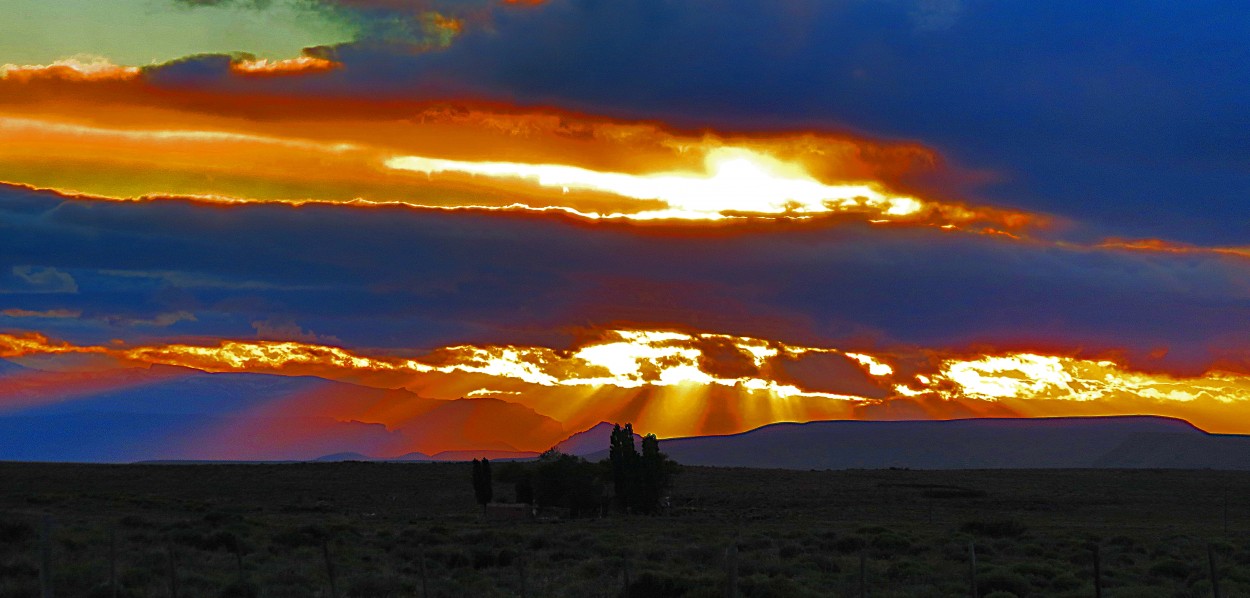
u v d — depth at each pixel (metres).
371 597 33.41
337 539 52.22
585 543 53.38
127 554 39.12
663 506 98.88
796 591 32.88
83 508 76.44
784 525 75.31
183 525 54.59
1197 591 34.53
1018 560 47.34
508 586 36.78
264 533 53.12
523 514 91.56
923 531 66.88
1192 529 74.56
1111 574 41.00
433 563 43.62
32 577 32.41
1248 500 117.62
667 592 32.56
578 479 95.94
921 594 34.66
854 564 43.75
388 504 107.00
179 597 30.92
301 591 33.09
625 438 97.31
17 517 50.97
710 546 50.78
